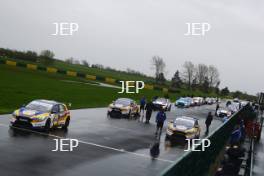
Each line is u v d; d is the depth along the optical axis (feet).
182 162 28.17
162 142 83.82
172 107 214.28
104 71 554.46
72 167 50.75
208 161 46.42
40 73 289.74
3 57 367.04
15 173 43.80
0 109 98.02
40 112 75.97
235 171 51.37
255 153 73.97
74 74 335.67
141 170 54.34
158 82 541.75
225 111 189.16
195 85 625.00
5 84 166.61
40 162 50.72
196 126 94.63
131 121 117.19
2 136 63.87
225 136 72.49
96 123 99.76
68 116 85.81
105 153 63.05
